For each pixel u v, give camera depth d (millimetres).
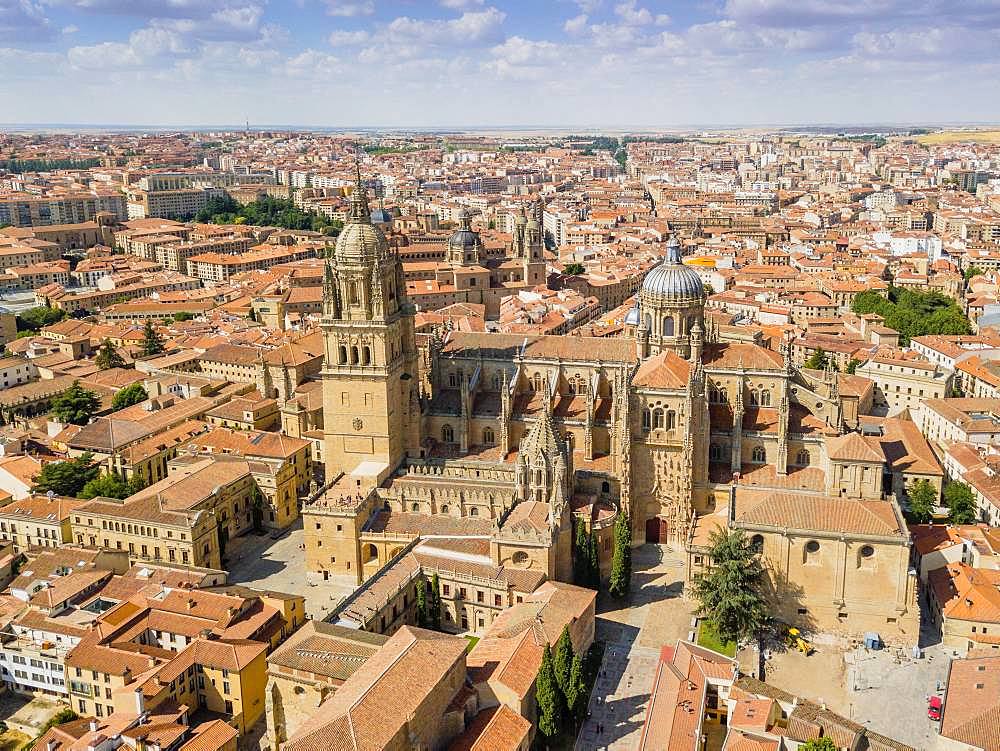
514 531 159125
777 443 183625
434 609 161750
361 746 105500
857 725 124688
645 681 143750
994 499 194875
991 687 129625
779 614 157625
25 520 193000
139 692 129625
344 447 190250
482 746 116500
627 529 166750
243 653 140250
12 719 142625
